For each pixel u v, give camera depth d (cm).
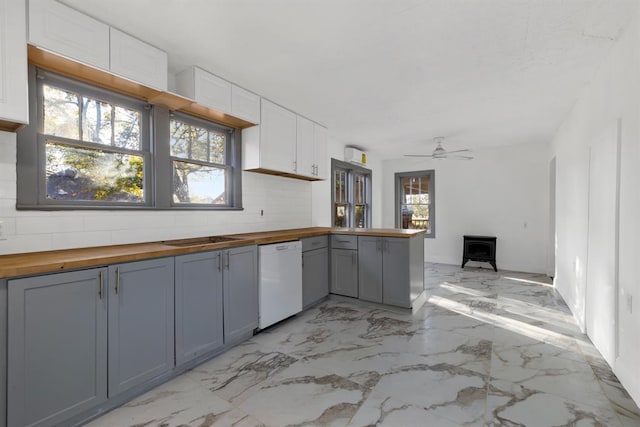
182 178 287
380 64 260
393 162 713
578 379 206
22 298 142
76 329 160
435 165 664
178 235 274
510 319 323
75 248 207
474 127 449
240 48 234
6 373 138
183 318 215
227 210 322
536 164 563
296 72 274
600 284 241
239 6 186
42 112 196
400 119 411
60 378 154
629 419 166
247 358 239
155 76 227
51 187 202
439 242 659
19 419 141
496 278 514
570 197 354
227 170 331
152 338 195
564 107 357
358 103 352
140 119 251
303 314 342
